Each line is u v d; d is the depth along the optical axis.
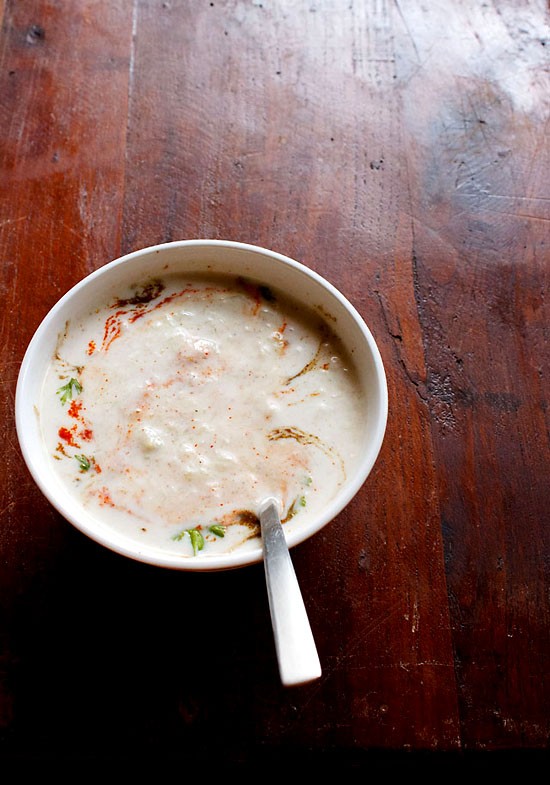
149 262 0.36
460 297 0.43
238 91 0.47
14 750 0.34
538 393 0.41
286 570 0.29
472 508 0.38
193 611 0.36
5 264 0.41
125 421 0.34
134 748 0.34
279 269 0.36
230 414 0.35
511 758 0.37
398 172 0.45
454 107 0.48
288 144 0.45
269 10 0.49
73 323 0.36
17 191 0.43
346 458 0.34
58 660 0.35
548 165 0.47
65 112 0.45
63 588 0.36
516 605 0.37
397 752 0.35
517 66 0.50
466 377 0.41
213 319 0.37
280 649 0.27
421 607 0.37
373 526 0.38
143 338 0.36
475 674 0.36
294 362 0.36
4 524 0.36
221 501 0.33
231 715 0.34
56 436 0.34
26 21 0.47
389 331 0.41
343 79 0.48
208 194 0.44
